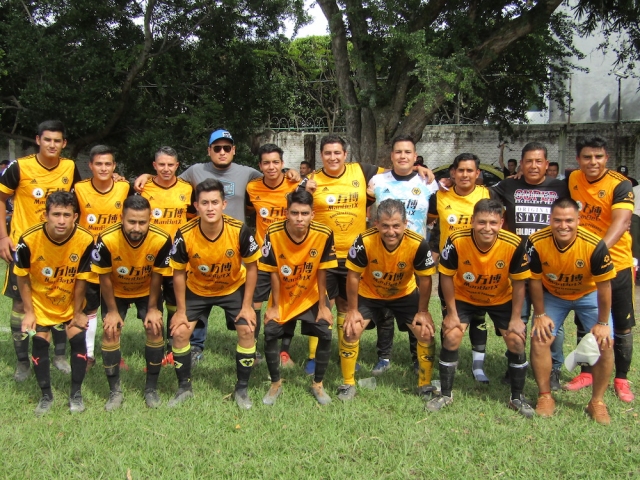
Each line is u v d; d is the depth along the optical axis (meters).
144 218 4.07
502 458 3.44
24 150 15.45
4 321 6.48
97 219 4.99
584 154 4.46
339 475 3.22
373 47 11.36
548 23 12.05
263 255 4.30
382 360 5.21
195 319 4.34
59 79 12.46
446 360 4.23
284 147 17.64
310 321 4.34
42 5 12.77
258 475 3.23
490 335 6.34
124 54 12.47
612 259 4.45
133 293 4.51
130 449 3.51
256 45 14.55
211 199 4.00
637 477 3.24
